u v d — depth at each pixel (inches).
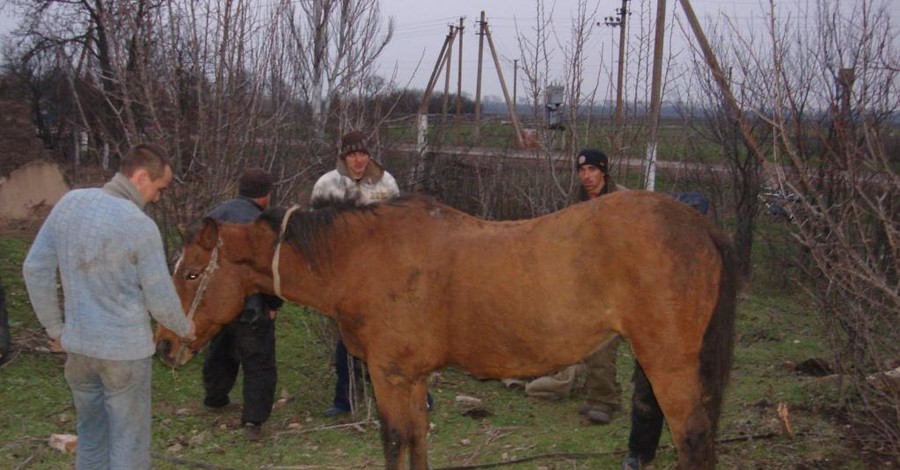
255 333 208.1
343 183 223.5
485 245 153.4
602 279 146.2
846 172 179.8
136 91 274.2
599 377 225.6
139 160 150.9
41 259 148.4
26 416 220.5
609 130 344.8
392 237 160.2
